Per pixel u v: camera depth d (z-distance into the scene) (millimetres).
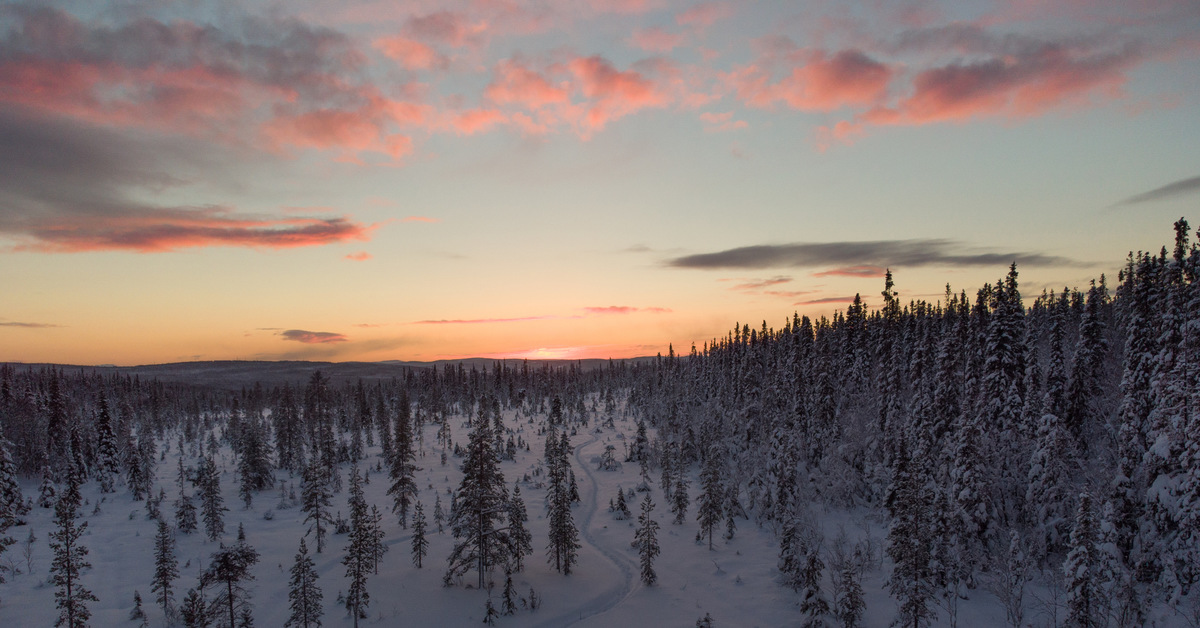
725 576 50281
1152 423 38250
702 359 135750
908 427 55906
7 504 61094
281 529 65812
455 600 44531
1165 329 39938
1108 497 39031
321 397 126375
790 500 57594
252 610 42219
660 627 41344
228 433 137250
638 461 99250
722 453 84812
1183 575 33156
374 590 45688
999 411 49594
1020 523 45656
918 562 35125
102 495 81250
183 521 62094
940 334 74188
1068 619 33344
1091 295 50125
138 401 168500
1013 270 53500
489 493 47094
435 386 192000
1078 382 49531
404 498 65438
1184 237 40781
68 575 36406
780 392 77062
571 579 49906
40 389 130625
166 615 39938
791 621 41156
